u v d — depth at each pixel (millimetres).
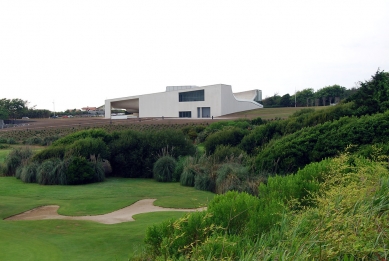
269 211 5590
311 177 8156
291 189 7137
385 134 14797
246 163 18172
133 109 84250
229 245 4293
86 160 20812
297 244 3779
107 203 15062
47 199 16047
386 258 3377
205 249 4387
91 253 8414
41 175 19953
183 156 22906
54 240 9531
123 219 12430
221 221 5539
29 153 23641
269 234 4809
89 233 10133
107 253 8375
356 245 3355
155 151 22828
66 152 21422
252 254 3938
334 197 4855
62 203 15258
